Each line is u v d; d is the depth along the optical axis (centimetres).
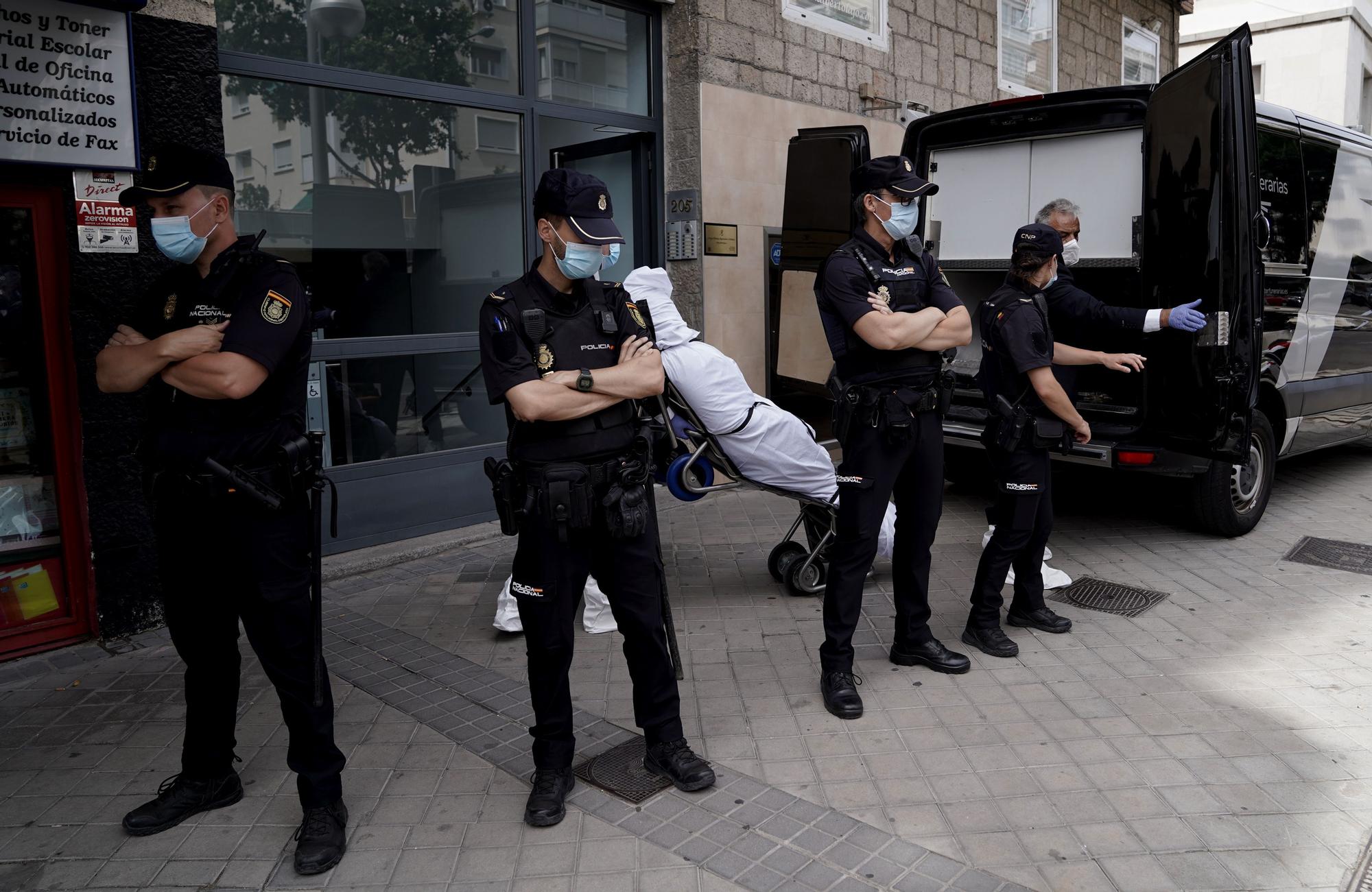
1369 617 434
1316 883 248
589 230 258
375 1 524
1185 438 481
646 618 289
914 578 374
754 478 441
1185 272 468
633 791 296
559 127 634
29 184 386
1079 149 554
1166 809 283
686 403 418
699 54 661
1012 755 316
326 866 260
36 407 405
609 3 640
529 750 326
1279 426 590
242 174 481
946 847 265
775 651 405
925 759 314
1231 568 506
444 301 573
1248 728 332
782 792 295
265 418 257
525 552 277
